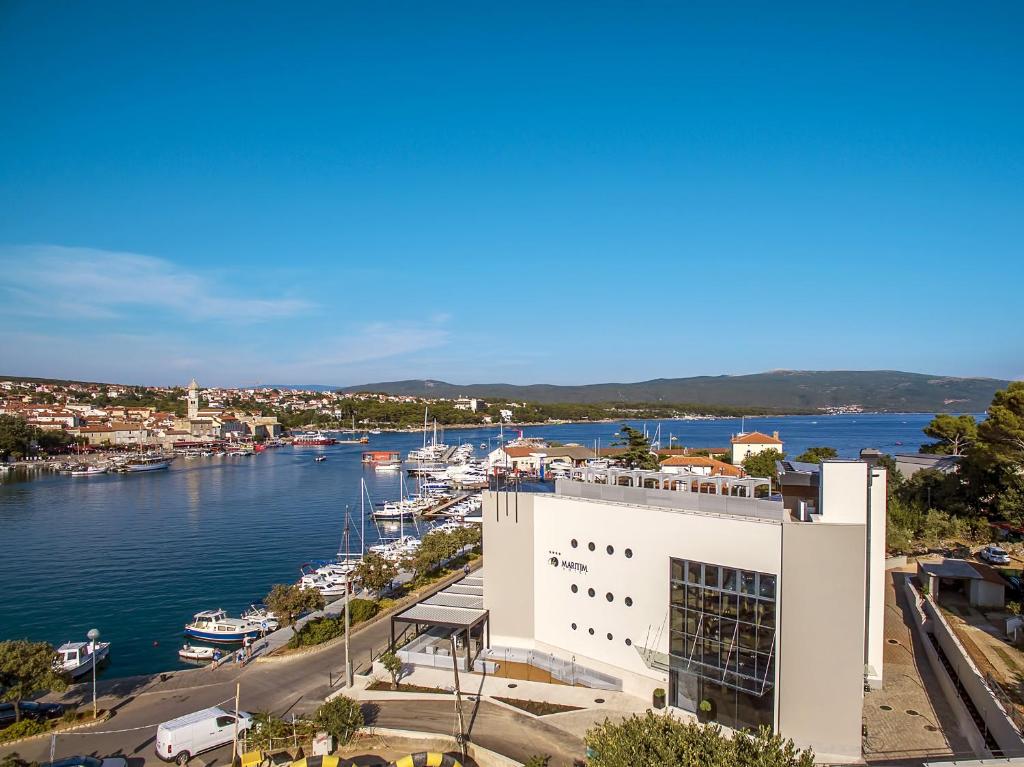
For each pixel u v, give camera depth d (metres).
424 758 36.59
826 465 41.62
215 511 153.12
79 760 38.31
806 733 37.84
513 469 71.88
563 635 51.41
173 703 49.34
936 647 49.03
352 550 112.88
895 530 75.38
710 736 29.17
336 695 47.59
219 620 74.50
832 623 37.56
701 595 42.19
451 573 86.94
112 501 167.25
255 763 39.19
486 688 47.81
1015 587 56.31
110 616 80.44
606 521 48.28
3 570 100.75
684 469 121.88
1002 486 80.38
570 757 38.44
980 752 34.94
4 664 44.22
